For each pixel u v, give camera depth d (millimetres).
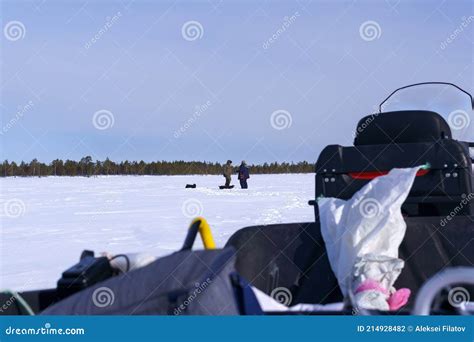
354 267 2451
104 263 1932
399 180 2762
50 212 14297
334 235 2701
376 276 2412
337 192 3455
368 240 2582
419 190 3268
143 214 13109
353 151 3469
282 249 2717
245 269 2625
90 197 20453
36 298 1853
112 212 13852
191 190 24766
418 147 3322
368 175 3402
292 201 16812
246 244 2691
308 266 2666
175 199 18578
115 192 23750
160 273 1473
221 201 17156
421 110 3777
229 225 10273
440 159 3264
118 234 9453
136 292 1444
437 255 2623
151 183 33594
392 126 3781
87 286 1812
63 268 6379
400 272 2561
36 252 7703
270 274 2654
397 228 2619
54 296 1856
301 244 2736
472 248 2607
